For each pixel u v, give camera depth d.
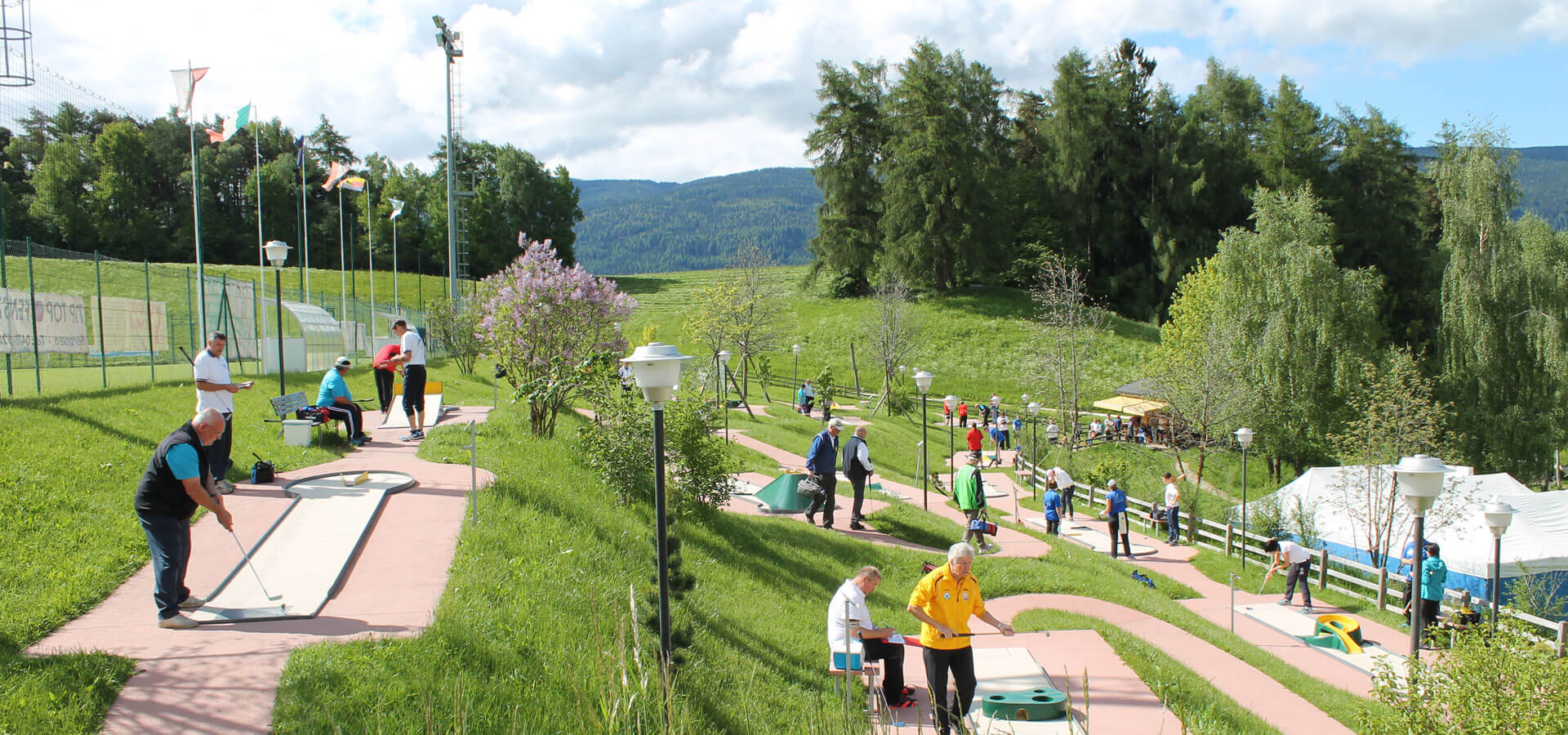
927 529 15.61
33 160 82.38
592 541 9.70
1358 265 59.09
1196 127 63.69
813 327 62.06
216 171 85.12
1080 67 66.50
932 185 61.53
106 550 7.80
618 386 12.91
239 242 84.75
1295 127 61.53
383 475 11.29
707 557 10.73
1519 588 16.64
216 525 9.04
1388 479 19.69
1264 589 17.14
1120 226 66.69
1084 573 14.09
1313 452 31.78
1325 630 13.52
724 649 7.69
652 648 6.67
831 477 14.73
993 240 63.47
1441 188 32.00
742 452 21.89
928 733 6.95
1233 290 33.41
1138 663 9.07
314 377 22.78
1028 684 8.20
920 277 63.88
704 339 50.06
